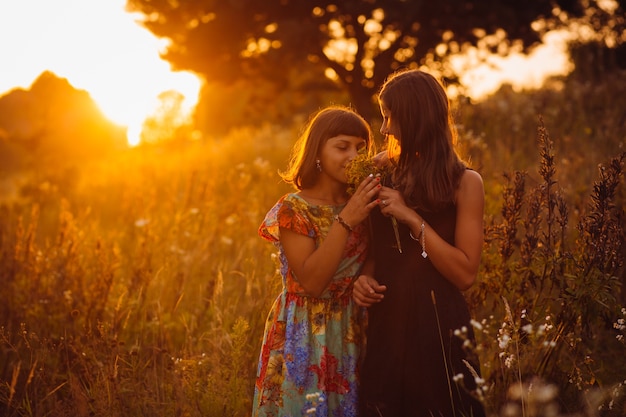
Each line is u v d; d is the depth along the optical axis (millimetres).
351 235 2936
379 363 2799
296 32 15586
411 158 2822
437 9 16734
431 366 2713
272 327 2994
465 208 2756
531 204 3506
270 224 2896
